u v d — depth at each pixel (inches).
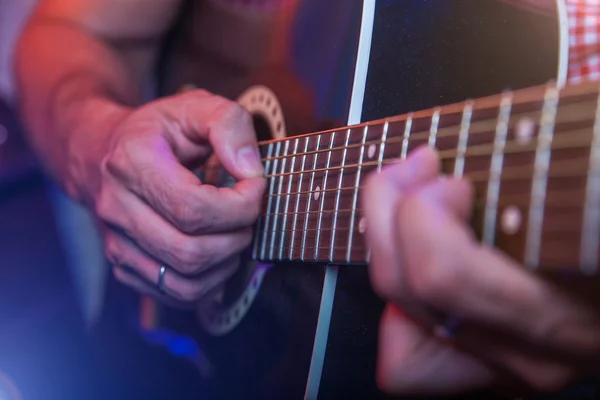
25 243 34.5
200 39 22.1
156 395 20.8
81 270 30.7
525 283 10.9
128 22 24.0
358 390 14.8
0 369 28.0
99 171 19.3
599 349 11.2
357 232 13.9
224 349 18.2
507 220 11.4
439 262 11.0
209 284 17.3
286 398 15.9
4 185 34.8
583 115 10.9
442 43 15.2
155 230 16.7
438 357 12.9
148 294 18.7
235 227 16.1
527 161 11.3
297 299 15.9
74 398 24.9
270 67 18.4
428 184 11.5
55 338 29.2
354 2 16.0
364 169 13.8
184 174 16.2
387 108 15.4
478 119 12.0
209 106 16.8
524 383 12.4
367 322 14.8
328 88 16.2
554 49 15.6
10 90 34.8
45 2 26.7
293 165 15.6
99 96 21.8
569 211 10.8
